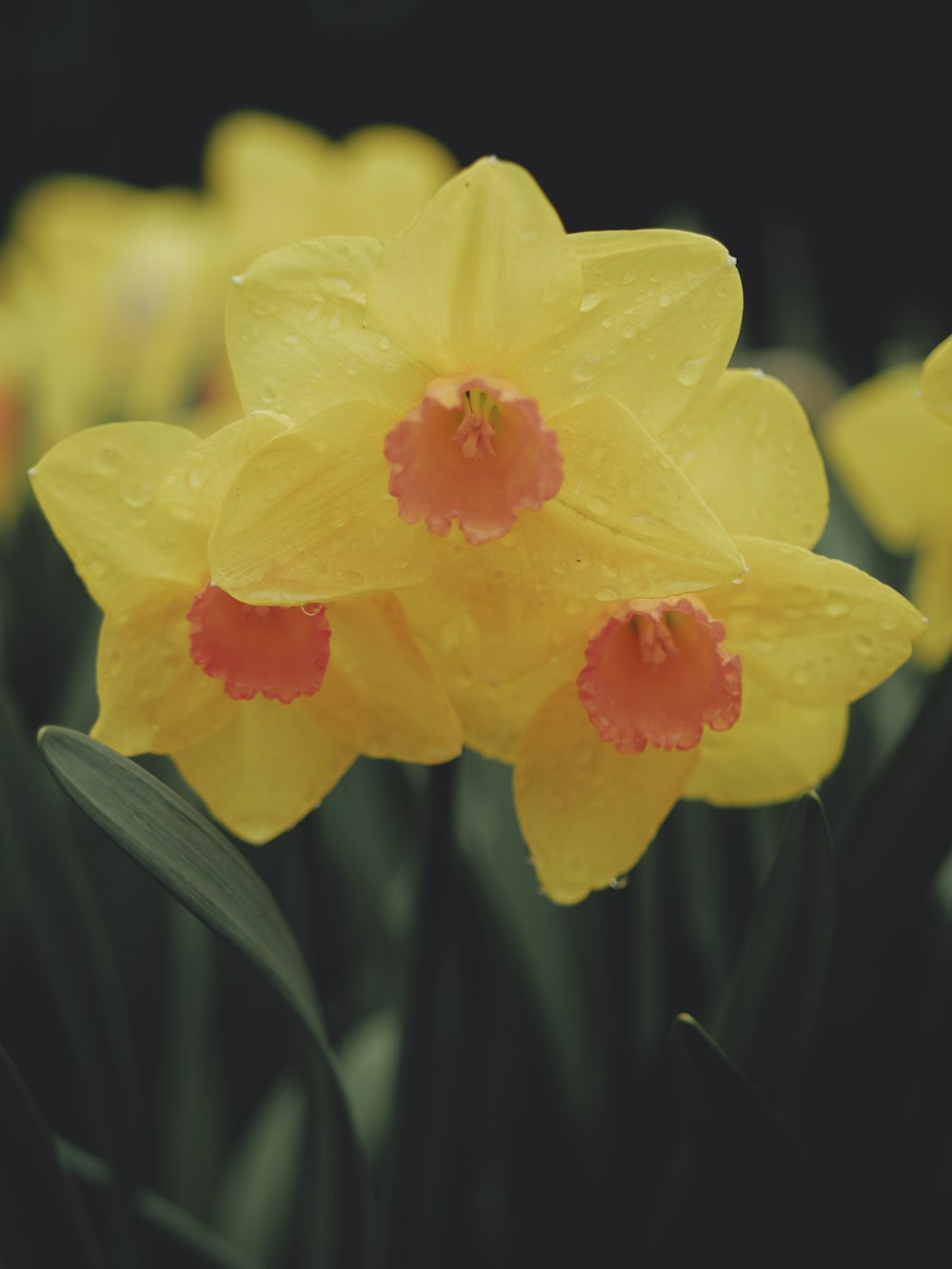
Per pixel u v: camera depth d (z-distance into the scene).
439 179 0.47
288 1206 0.32
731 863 0.32
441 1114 0.29
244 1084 0.35
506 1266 0.32
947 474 0.33
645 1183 0.30
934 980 0.31
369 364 0.27
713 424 0.27
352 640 0.27
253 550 0.26
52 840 0.29
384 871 0.35
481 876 0.31
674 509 0.26
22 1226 0.27
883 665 0.27
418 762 0.27
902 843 0.28
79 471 0.27
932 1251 0.30
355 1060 0.33
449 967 0.30
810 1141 0.31
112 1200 0.29
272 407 0.26
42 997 0.34
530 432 0.27
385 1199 0.29
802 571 0.27
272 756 0.28
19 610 0.36
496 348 0.27
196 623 0.27
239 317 0.26
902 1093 0.31
